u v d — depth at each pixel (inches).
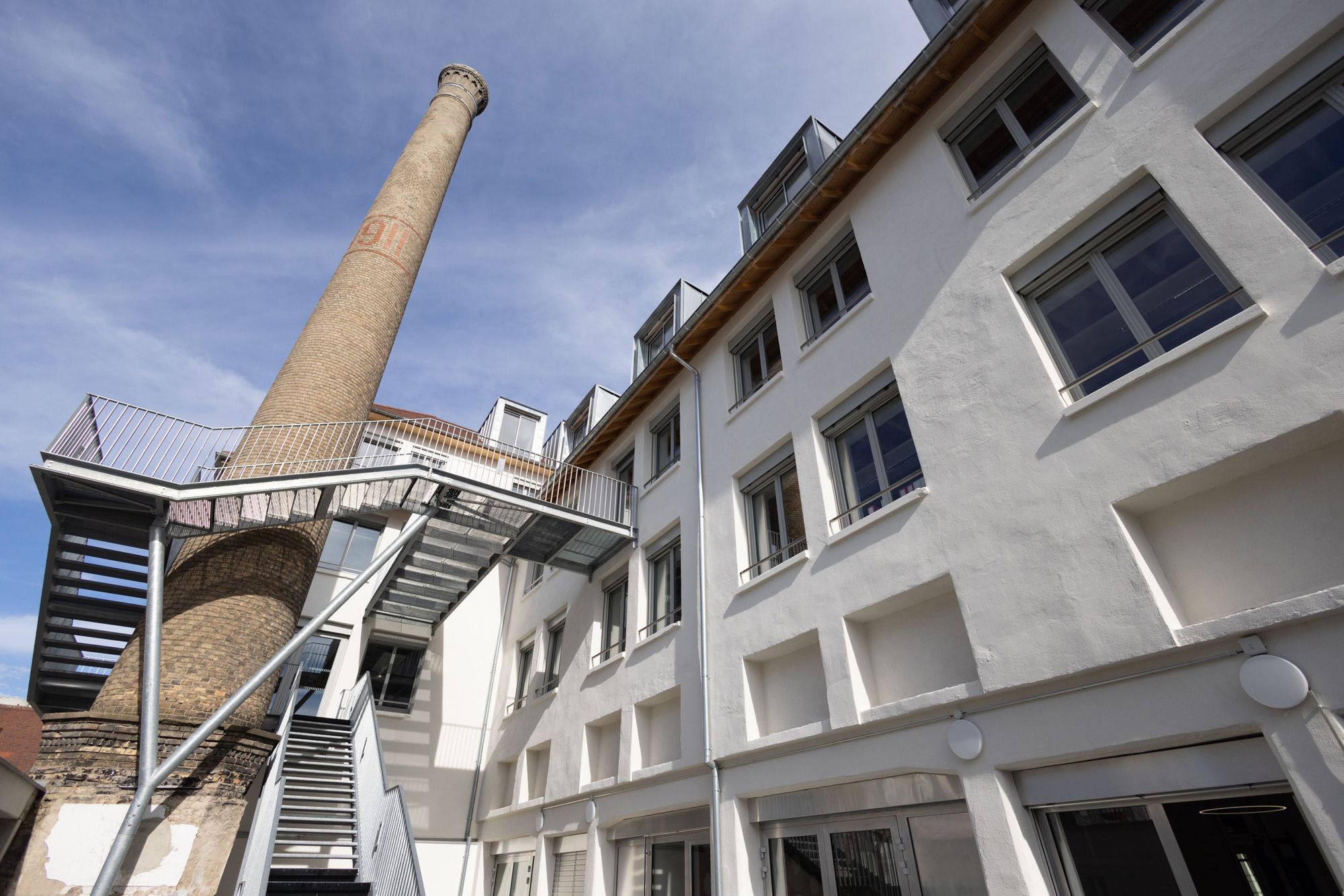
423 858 555.8
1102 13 271.0
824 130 436.1
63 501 354.6
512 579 716.0
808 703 303.1
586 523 467.2
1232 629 162.9
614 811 397.4
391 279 619.2
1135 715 178.7
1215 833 166.6
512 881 514.0
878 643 278.2
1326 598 149.0
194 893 322.3
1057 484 218.5
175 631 367.9
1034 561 216.8
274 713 559.2
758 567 361.4
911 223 327.3
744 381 444.1
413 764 594.2
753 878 295.0
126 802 321.4
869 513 303.6
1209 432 184.7
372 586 658.8
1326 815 140.5
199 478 399.9
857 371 329.4
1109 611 190.2
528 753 537.6
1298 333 174.7
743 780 311.7
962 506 249.4
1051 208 257.0
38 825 304.7
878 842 249.1
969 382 266.2
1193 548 188.5
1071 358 240.5
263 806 301.4
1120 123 242.4
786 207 391.2
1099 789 186.7
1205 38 223.0
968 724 218.7
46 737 326.0
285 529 438.0
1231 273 196.1
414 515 474.9
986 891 206.2
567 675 507.5
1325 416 162.7
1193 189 211.5
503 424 852.0
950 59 320.5
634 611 451.8
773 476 377.1
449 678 651.5
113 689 353.1
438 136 776.9
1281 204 195.6
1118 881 180.4
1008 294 262.4
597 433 577.9
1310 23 196.2
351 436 522.3
